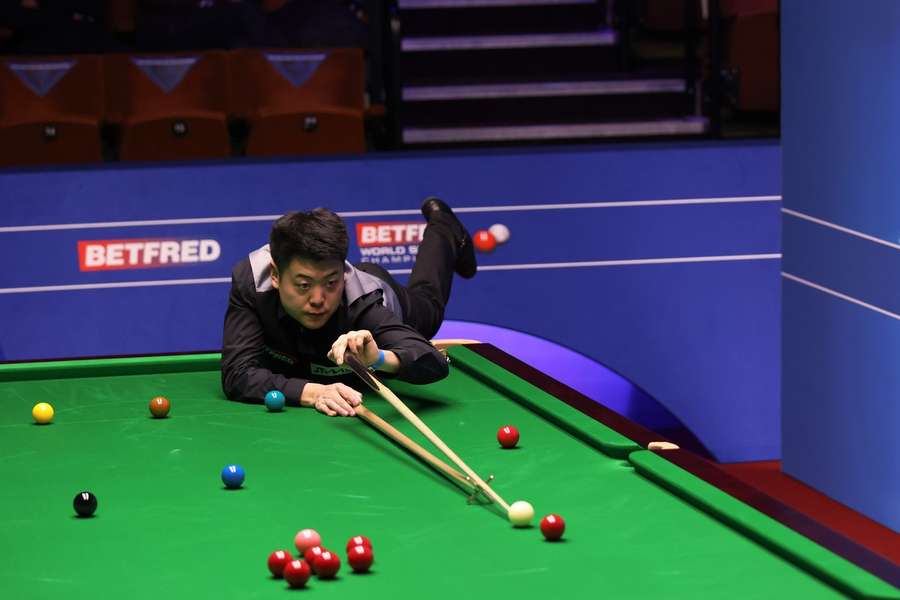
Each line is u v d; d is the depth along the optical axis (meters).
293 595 3.69
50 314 11.10
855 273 9.65
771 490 10.52
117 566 4.00
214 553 4.11
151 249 11.16
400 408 5.34
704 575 3.78
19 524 4.47
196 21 15.66
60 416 6.17
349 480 4.96
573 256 11.50
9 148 13.23
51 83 14.17
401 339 6.32
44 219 11.02
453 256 8.34
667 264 11.58
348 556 3.88
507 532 4.26
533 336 11.80
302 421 5.99
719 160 11.52
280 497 4.75
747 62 14.77
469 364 6.89
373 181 11.32
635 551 4.02
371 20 16.03
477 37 15.79
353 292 6.47
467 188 11.39
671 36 16.14
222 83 14.50
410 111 15.13
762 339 11.72
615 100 15.27
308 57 14.70
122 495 4.82
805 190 10.23
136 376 7.07
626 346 11.62
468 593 3.68
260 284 6.53
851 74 9.47
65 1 15.84
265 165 11.20
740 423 11.77
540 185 11.43
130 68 14.39
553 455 5.25
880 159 9.20
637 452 5.04
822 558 3.75
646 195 11.51
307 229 5.98
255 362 6.52
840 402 9.98
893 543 9.16
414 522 4.40
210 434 5.77
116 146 14.29
